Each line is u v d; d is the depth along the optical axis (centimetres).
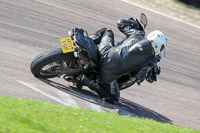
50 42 3409
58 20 4256
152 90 3094
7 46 2867
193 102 3166
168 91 3231
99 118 1839
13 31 3306
